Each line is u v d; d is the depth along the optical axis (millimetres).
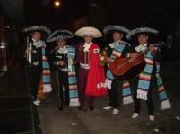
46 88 6566
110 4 19688
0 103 6809
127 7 17609
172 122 5355
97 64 5961
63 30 6199
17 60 17125
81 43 6160
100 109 6332
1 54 13008
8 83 9492
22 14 16359
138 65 5273
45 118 5797
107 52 5820
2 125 5238
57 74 6258
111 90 5871
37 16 26078
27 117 5727
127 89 5848
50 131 5090
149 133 4836
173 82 9180
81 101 6258
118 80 5480
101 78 6004
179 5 12828
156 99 7055
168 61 13195
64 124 5441
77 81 6234
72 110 6359
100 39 12047
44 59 6480
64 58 6160
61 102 6320
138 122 5391
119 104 6680
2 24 13422
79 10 26984
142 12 15906
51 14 27516
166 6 13680
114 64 5523
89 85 5945
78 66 6164
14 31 21625
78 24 28625
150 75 5160
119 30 5574
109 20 19906
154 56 5203
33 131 4961
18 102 6875
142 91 5188
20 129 5043
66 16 29328
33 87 6578
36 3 25344
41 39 6738
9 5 11773
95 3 21203
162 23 14438
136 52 5359
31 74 6461
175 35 13570
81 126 5324
